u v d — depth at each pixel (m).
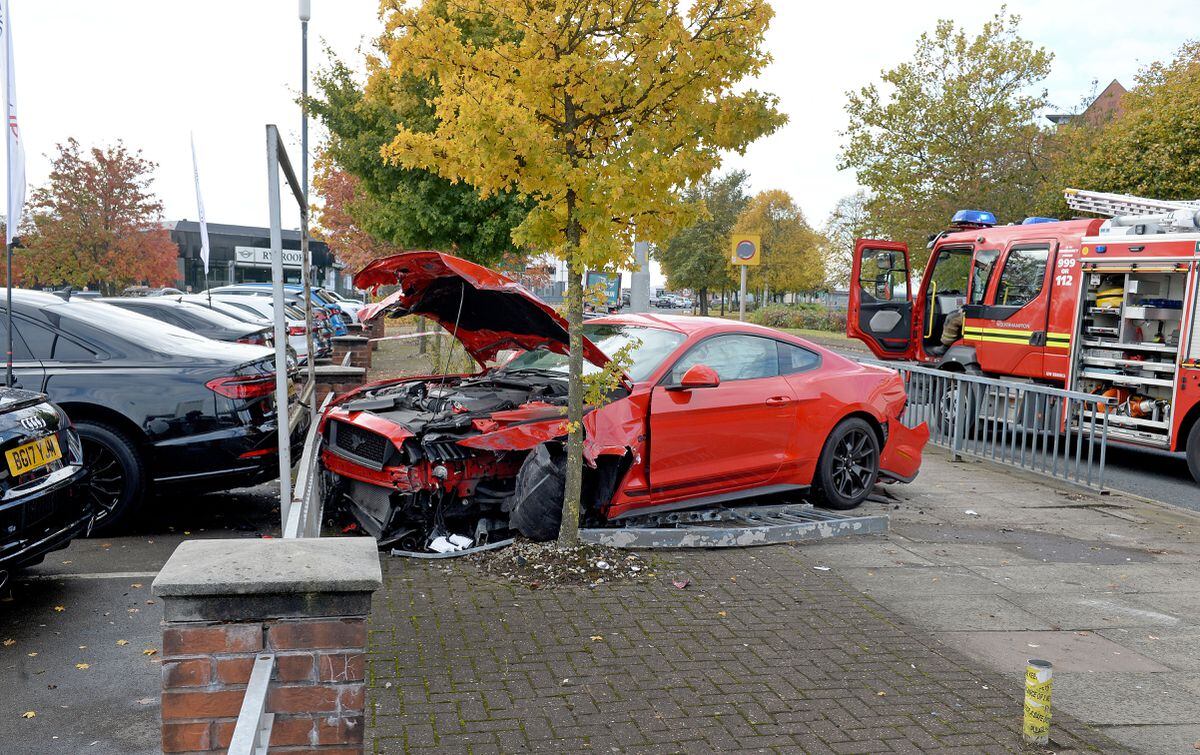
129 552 6.08
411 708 3.86
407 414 6.37
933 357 14.46
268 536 6.52
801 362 7.58
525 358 7.86
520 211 12.16
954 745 3.72
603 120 5.75
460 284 6.16
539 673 4.25
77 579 5.52
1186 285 10.19
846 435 7.69
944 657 4.66
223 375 6.49
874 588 5.75
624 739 3.66
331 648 2.48
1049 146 28.12
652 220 5.61
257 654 2.45
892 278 14.83
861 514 7.72
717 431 6.79
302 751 2.49
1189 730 3.96
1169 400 10.46
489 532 6.45
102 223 37.44
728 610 5.21
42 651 4.47
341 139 13.05
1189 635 5.17
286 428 4.71
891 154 29.36
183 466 6.39
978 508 8.37
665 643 4.68
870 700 4.11
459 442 5.77
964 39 28.78
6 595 5.23
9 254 6.46
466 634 4.70
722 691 4.14
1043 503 8.72
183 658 2.41
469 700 3.95
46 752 3.53
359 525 6.67
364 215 14.46
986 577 6.11
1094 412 9.30
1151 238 10.47
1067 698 4.24
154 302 11.89
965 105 28.25
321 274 55.09
